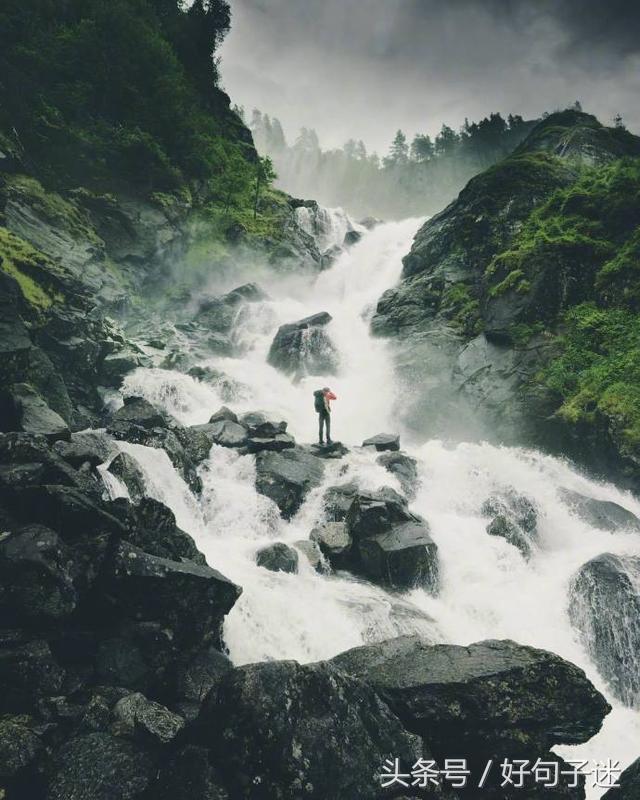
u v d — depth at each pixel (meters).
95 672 6.96
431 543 13.27
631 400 19.67
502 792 6.38
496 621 12.39
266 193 56.50
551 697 6.76
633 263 23.41
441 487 17.58
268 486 15.45
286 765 5.48
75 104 38.88
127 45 45.84
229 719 5.82
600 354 22.47
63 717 6.24
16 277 19.91
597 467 20.45
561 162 33.66
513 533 15.02
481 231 31.58
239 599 9.65
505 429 22.78
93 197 35.97
